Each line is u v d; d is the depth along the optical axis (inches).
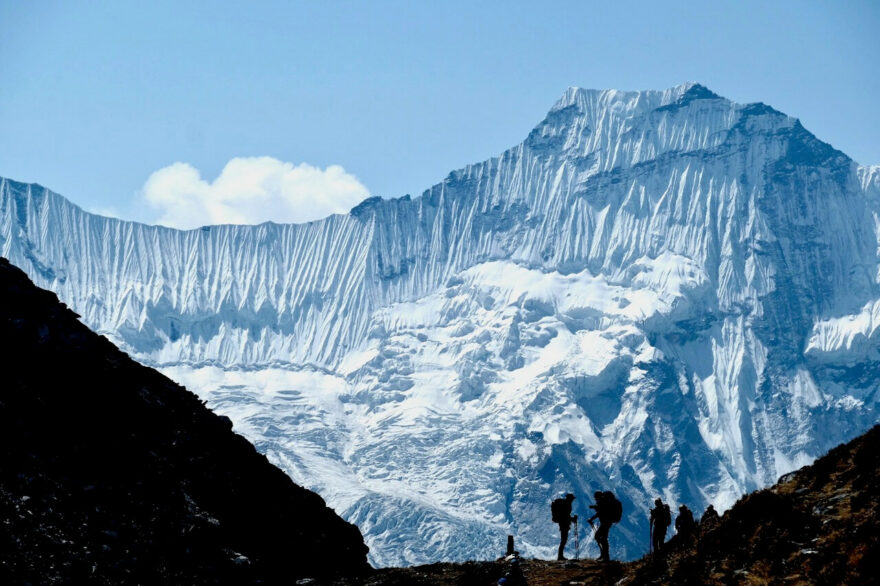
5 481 3331.7
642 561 3636.8
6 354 3873.0
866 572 2726.4
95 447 3730.3
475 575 3917.3
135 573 3262.8
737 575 2977.4
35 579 2994.6
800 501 3201.3
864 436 3395.7
